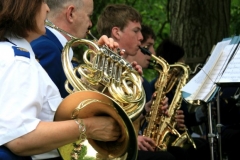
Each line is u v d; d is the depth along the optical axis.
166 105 4.78
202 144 5.12
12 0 2.52
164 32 10.39
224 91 5.00
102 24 4.67
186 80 4.95
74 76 2.65
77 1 3.62
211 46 6.47
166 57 5.63
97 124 2.53
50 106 2.55
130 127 2.52
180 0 6.57
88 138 2.66
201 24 6.49
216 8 6.50
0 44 2.49
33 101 2.37
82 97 2.50
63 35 3.61
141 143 4.31
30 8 2.52
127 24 4.58
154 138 4.66
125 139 2.61
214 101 4.62
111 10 4.66
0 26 2.54
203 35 6.48
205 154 5.09
